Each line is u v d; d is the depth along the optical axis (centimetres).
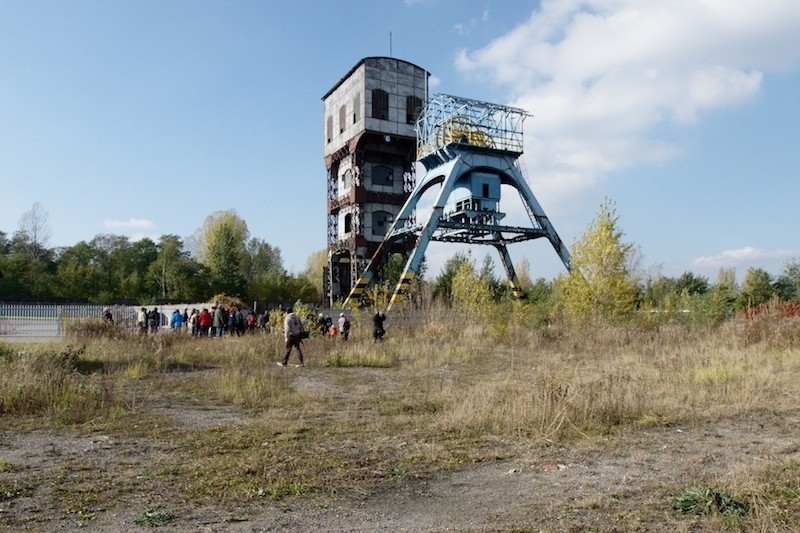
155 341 2344
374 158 5806
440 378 1639
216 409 1155
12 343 2262
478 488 652
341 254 5969
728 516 534
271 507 579
